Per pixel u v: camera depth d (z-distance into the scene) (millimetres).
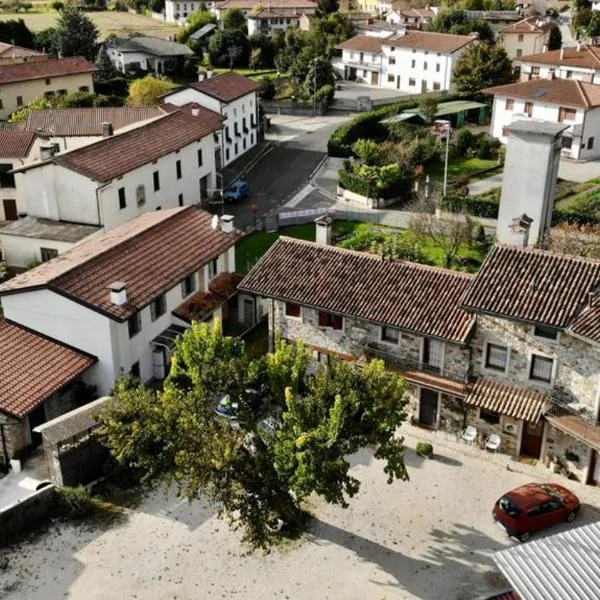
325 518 34656
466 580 31391
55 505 35406
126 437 31609
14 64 103312
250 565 32281
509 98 87750
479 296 36344
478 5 159875
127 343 42344
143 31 164375
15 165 66250
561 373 35438
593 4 153750
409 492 36000
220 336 32906
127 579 31672
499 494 35781
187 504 35594
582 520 34219
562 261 37281
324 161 88062
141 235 47750
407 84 120000
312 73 114688
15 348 40875
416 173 78375
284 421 30859
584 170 80688
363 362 39469
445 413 39062
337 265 42031
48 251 56750
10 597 30891
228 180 81938
